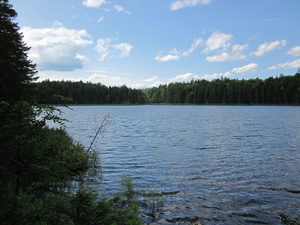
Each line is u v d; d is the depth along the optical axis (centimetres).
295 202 789
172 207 731
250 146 1905
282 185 966
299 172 1162
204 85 17938
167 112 8506
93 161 1266
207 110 9781
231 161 1398
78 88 15788
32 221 311
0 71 1099
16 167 322
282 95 14325
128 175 1084
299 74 15112
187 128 3359
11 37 1322
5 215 303
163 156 1537
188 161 1398
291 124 3856
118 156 1529
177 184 966
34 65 1367
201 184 972
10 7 1353
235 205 759
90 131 2867
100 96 16725
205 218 666
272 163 1345
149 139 2311
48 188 368
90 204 397
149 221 637
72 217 373
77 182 891
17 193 327
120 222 446
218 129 3206
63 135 1400
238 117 5588
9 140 315
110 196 779
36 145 337
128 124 4041
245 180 1031
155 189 895
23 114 330
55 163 365
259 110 9344
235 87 15775
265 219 666
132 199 717
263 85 15388
